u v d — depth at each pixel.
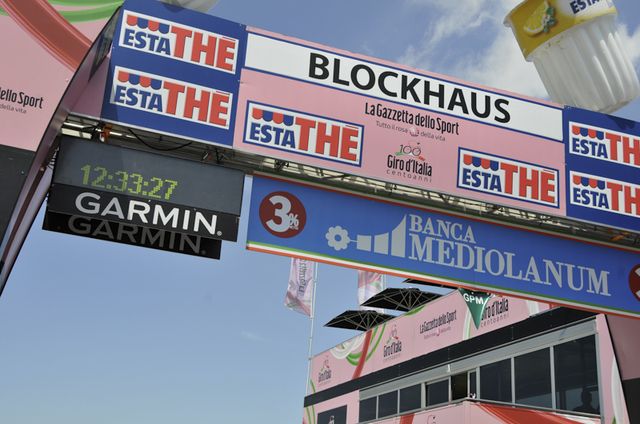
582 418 12.90
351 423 22.86
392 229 8.65
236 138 8.02
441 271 8.70
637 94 9.84
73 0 6.89
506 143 9.21
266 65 8.34
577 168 9.49
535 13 9.95
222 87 8.10
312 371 26.91
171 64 7.95
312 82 8.48
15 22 6.70
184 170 7.73
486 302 17.09
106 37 7.31
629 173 9.74
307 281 29.62
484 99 9.28
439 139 8.89
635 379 12.43
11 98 6.53
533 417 12.83
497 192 8.98
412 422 14.52
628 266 9.62
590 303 9.26
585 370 13.67
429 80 9.06
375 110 8.67
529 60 10.20
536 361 15.16
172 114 7.83
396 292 22.69
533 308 15.58
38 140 6.51
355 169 8.40
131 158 7.59
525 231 9.27
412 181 8.61
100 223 7.64
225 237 7.65
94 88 7.58
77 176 7.36
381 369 21.77
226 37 8.27
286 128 8.24
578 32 9.66
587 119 9.77
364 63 8.79
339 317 25.17
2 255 6.47
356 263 8.38
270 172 8.38
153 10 8.02
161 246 7.79
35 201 8.07
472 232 9.00
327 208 8.47
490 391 16.52
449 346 18.48
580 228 9.52
